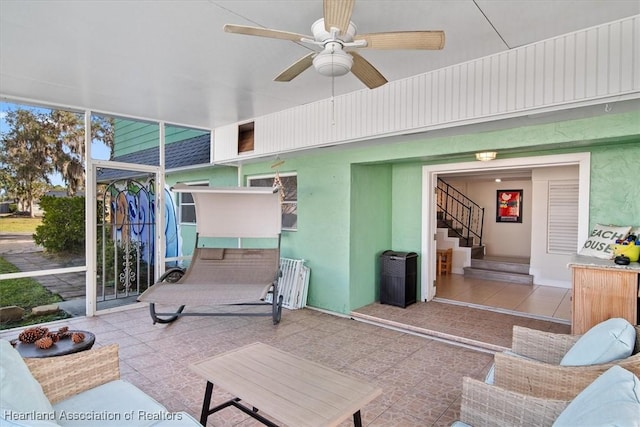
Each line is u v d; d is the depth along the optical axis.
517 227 8.92
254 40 2.96
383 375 3.29
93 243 4.96
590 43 2.74
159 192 5.62
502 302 5.30
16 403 1.49
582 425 1.20
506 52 3.13
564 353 2.42
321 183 5.38
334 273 5.22
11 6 2.44
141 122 5.55
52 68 3.54
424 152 4.25
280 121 5.09
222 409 2.61
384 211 5.68
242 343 4.05
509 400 1.70
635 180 3.65
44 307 5.01
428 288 5.46
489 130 3.73
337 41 2.16
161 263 5.63
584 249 3.53
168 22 2.67
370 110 4.08
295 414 1.82
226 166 6.73
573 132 3.29
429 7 2.44
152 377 3.20
